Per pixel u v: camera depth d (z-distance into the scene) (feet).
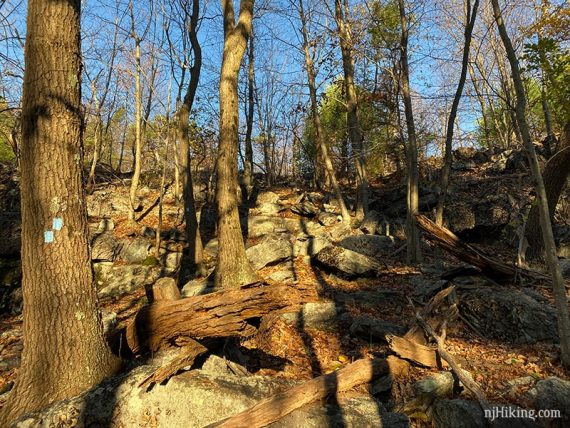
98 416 12.67
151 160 66.54
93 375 14.28
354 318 24.75
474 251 28.02
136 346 16.21
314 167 66.95
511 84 59.36
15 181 50.88
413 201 35.32
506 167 53.72
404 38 36.06
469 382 16.07
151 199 53.26
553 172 34.24
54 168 13.96
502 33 20.18
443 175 36.52
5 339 22.38
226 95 32.17
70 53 14.53
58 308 13.82
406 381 17.08
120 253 38.45
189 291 30.99
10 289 31.12
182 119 38.45
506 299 23.91
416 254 35.09
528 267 31.27
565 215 43.73
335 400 14.49
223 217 31.35
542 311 22.81
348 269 31.65
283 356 21.48
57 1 14.24
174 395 13.21
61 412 12.65
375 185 63.67
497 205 44.42
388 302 27.35
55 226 13.87
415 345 18.29
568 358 18.40
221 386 13.78
